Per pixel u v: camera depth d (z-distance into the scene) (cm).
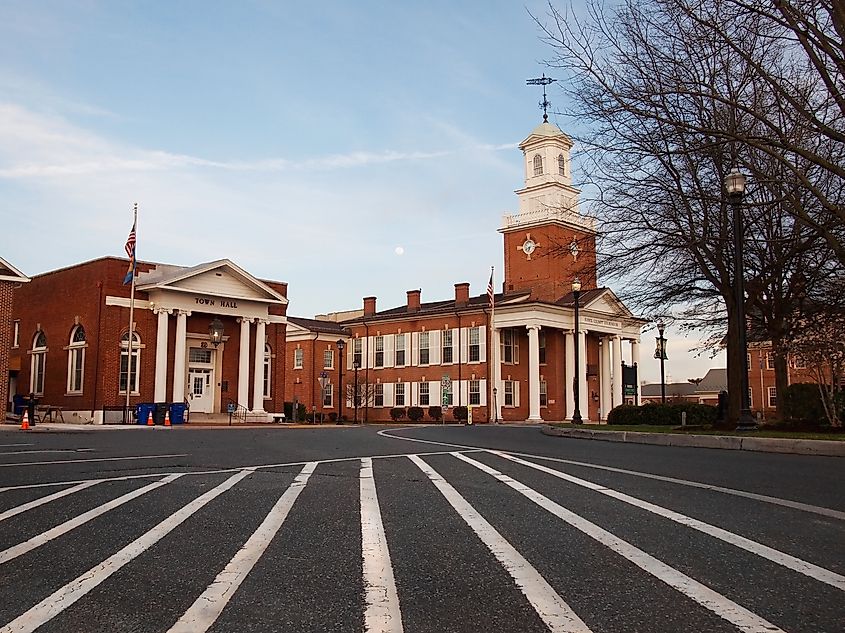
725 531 674
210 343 4494
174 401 4191
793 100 1625
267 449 1700
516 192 6316
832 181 2008
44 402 4356
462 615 436
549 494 914
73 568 551
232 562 568
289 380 6838
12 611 448
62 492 938
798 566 546
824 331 2112
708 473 1111
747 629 409
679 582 504
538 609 447
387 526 711
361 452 1599
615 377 6281
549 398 5888
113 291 4081
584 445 1834
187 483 1027
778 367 2461
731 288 2242
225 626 419
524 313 5616
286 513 783
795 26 1544
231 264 4425
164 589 494
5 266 3516
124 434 2573
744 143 1808
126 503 849
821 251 2162
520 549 609
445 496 903
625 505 824
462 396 5884
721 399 2344
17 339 4669
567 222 2578
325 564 562
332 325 7062
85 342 4119
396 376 6375
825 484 972
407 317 6309
